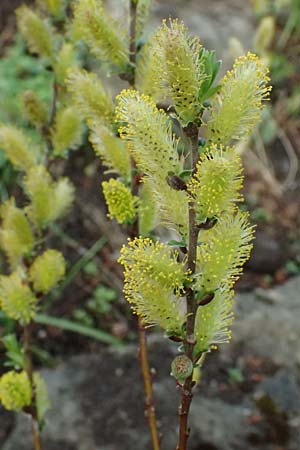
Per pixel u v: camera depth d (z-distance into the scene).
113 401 0.74
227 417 0.71
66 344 0.85
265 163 1.10
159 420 0.71
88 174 1.01
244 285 0.91
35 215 0.50
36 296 0.50
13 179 0.96
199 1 1.31
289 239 0.99
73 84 0.45
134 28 0.45
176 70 0.35
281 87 1.22
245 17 1.31
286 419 0.71
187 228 0.38
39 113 0.51
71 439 0.70
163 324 0.39
